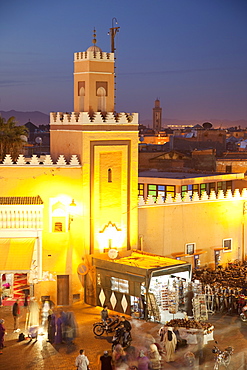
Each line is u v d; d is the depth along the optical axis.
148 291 30.77
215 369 25.44
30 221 32.84
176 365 25.95
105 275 32.88
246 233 40.88
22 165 33.59
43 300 33.38
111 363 24.66
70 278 33.84
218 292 32.94
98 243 34.62
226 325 30.50
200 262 38.72
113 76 35.28
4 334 27.47
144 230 36.47
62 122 35.19
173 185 44.75
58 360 26.08
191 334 27.12
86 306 33.62
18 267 31.28
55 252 33.75
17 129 53.41
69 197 34.00
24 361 25.92
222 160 63.00
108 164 34.66
